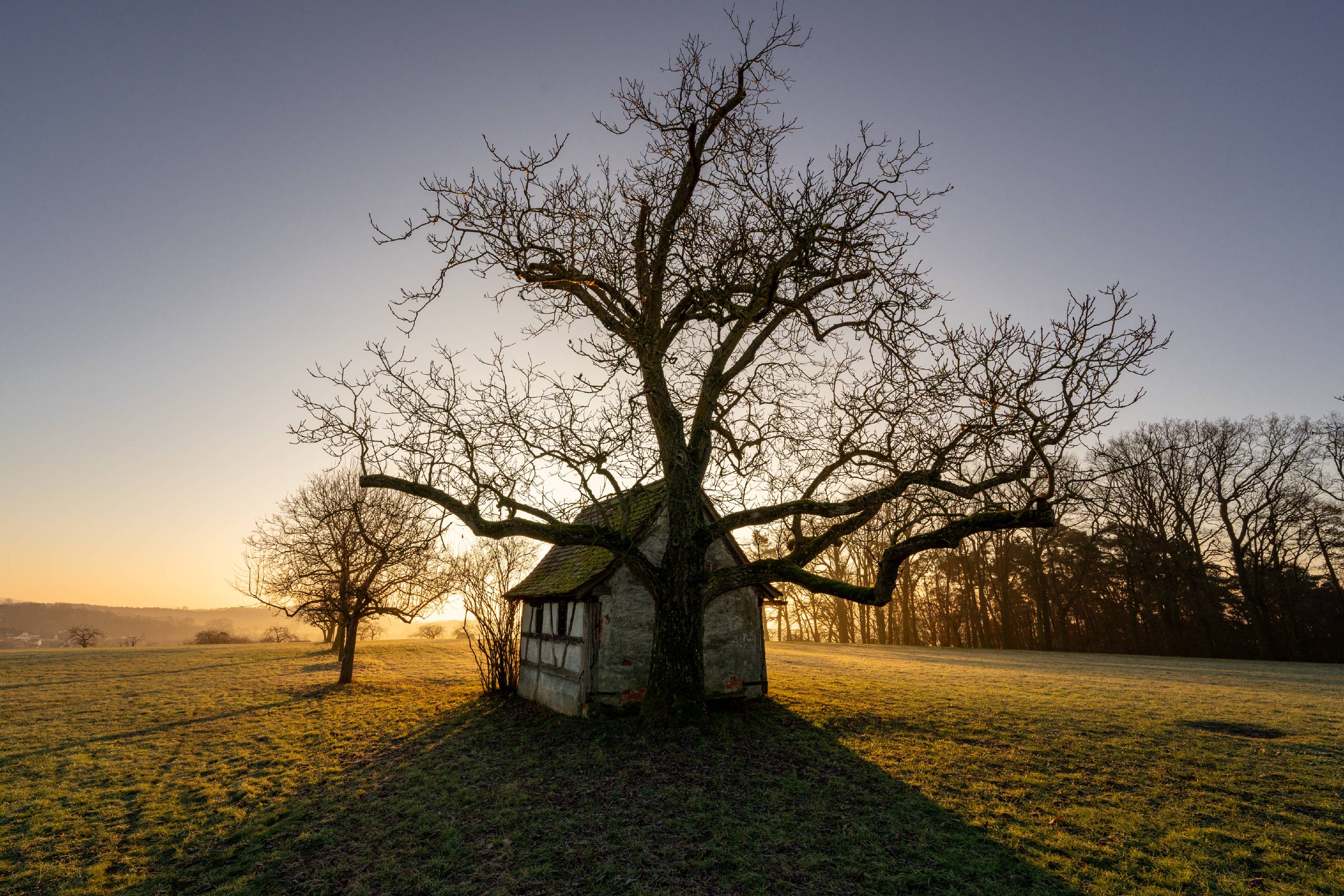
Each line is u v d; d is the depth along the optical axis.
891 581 11.39
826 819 8.45
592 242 11.69
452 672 26.25
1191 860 7.16
